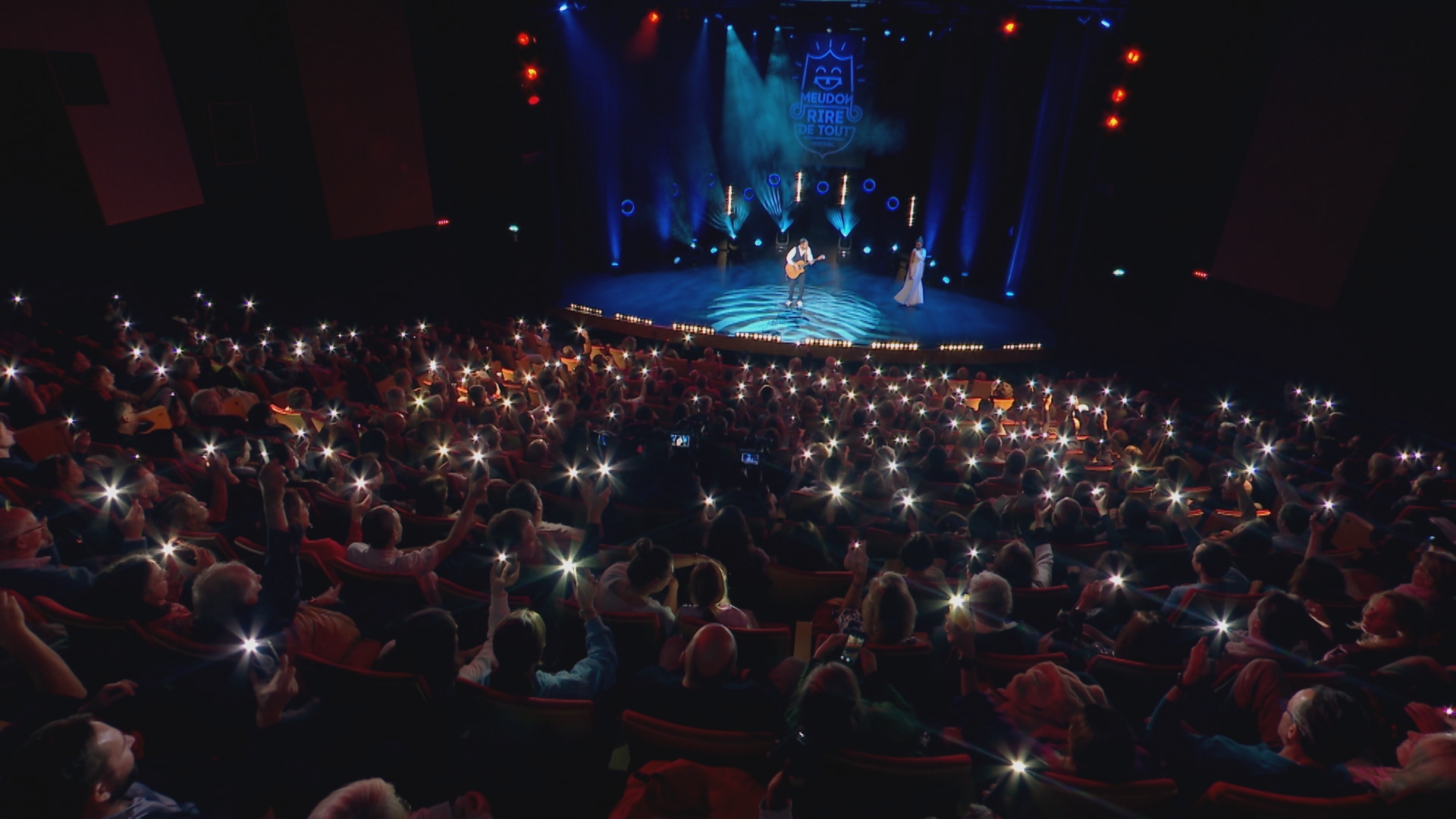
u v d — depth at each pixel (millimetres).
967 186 23422
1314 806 2789
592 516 4914
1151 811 2797
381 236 16281
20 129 9875
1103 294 19031
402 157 16156
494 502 6105
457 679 3121
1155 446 10227
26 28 9586
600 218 23281
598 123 22156
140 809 2418
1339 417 13086
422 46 16156
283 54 13711
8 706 3162
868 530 6277
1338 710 2957
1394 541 6027
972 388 14992
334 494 5680
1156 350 18156
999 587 3938
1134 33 17625
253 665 3113
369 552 4453
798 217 25203
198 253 12703
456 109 17250
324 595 4215
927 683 3959
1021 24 21094
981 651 3951
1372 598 4176
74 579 3895
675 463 7039
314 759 3107
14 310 9742
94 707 3016
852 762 2943
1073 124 20062
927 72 22906
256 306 13906
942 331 19500
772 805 2959
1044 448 9945
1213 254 16469
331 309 15484
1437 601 4293
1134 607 4828
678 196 24609
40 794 2162
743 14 21094
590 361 15352
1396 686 3674
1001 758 3287
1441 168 12203
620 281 22969
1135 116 17922
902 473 7668
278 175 14008
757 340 17938
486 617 4285
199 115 12555
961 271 24094
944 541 5969
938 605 4734
